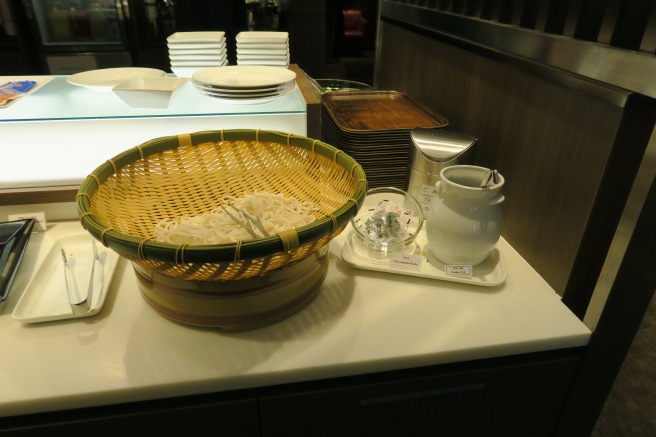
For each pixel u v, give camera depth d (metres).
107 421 0.82
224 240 0.91
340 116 1.48
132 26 2.28
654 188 0.83
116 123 1.20
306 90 1.30
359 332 0.92
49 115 1.11
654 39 0.80
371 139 1.30
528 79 1.10
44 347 0.87
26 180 1.23
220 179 1.16
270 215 1.00
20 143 1.18
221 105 1.21
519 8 1.13
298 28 2.37
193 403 0.85
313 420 0.93
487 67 1.28
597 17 0.96
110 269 1.06
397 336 0.91
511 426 1.06
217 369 0.83
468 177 1.06
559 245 1.05
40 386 0.80
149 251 0.71
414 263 1.09
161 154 1.09
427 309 0.99
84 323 0.93
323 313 0.97
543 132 1.07
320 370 0.85
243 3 2.36
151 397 0.82
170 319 0.93
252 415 0.88
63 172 1.24
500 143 1.26
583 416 1.09
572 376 1.01
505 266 1.08
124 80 1.25
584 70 0.92
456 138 1.21
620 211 0.96
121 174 1.02
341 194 1.03
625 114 0.84
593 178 0.93
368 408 0.94
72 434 0.83
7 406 0.77
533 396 1.01
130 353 0.86
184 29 2.40
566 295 1.05
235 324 0.89
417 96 1.85
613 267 0.92
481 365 0.95
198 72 1.21
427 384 0.93
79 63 2.33
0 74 2.26
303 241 0.75
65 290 1.01
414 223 1.23
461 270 1.06
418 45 1.79
